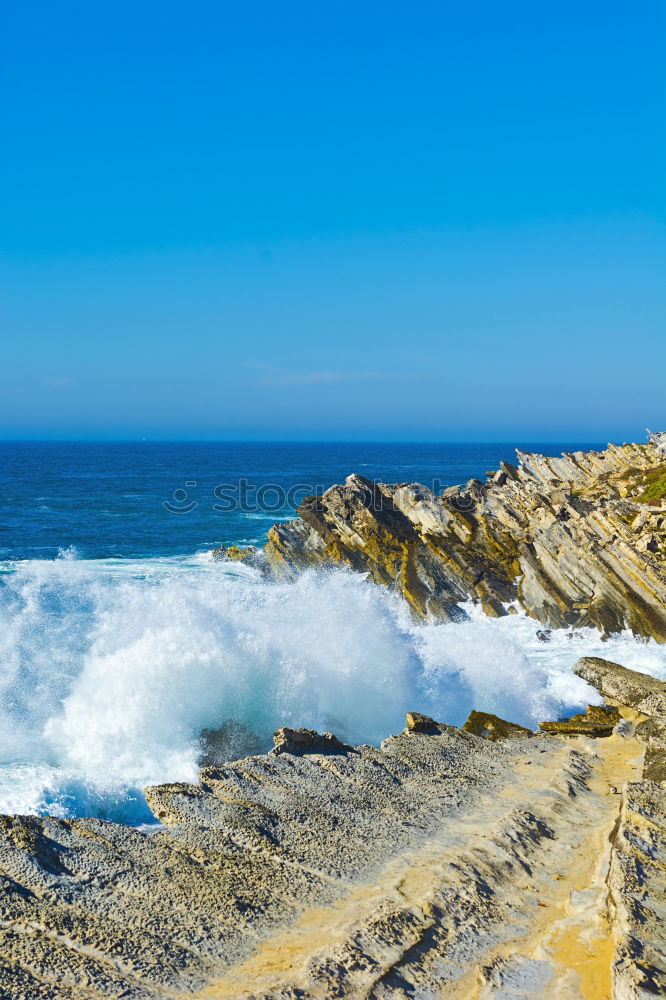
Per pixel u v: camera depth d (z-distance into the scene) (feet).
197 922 23.49
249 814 30.94
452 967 21.49
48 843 26.84
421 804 34.19
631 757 42.11
